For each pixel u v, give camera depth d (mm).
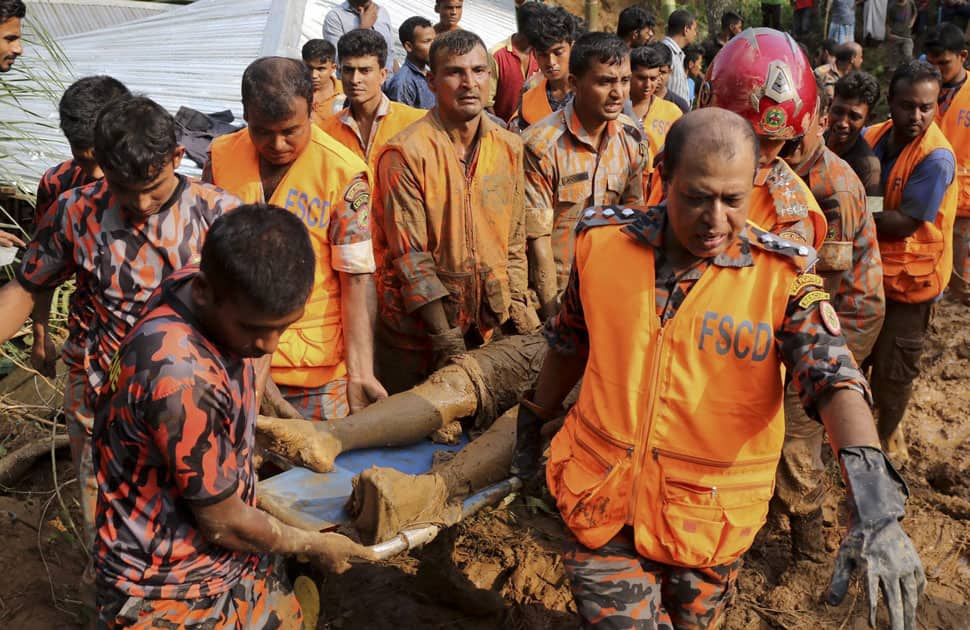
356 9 7797
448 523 2912
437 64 3873
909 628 1915
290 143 3357
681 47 8992
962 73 5973
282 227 2051
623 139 4469
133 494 2225
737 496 2432
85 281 3047
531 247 4418
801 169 3586
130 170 2680
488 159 4027
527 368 3771
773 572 4039
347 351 3625
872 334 4059
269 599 2533
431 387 3521
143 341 2109
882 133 4742
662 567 2572
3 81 5848
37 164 5996
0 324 3016
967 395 5656
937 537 4309
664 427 2416
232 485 2195
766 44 3047
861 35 14445
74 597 3719
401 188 3934
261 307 2029
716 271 2383
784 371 2596
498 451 3227
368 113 5180
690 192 2221
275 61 3299
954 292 6121
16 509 4188
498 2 12250
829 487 4602
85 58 8523
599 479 2486
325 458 3064
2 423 4828
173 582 2287
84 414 3209
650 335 2428
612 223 2533
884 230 4520
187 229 2947
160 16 9578
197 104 7438
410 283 3965
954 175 4461
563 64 5891
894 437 4934
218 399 2133
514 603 3863
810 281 2324
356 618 3750
